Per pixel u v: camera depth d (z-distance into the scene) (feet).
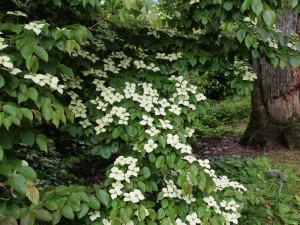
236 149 14.44
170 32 8.89
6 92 5.64
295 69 13.19
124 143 7.40
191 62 7.75
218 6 7.09
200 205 7.25
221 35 8.29
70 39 6.07
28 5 7.94
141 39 8.64
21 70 5.90
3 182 5.72
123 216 6.42
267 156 13.20
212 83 23.66
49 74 5.90
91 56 7.86
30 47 5.61
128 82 7.59
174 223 6.81
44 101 5.69
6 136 5.52
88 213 6.62
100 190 6.49
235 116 19.43
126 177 6.73
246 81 8.09
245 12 6.88
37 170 9.60
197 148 15.01
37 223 6.11
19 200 5.82
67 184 10.11
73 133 7.08
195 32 8.89
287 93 13.43
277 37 8.05
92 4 6.23
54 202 5.96
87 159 13.35
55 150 11.12
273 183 10.61
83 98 7.68
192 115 7.37
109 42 8.71
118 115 7.00
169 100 7.56
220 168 11.66
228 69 9.26
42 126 8.59
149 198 7.85
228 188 8.09
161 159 6.72
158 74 8.04
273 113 13.85
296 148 13.35
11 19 7.07
